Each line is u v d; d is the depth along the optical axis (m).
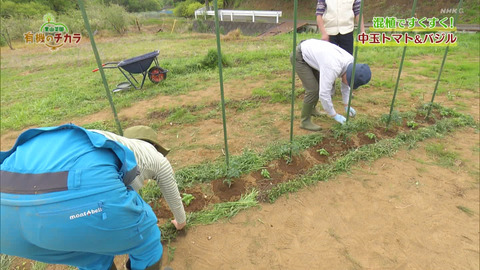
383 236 2.36
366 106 4.48
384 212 2.57
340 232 2.39
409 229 2.41
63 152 1.12
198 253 2.23
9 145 4.24
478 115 4.18
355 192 2.79
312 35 12.66
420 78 5.79
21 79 7.91
